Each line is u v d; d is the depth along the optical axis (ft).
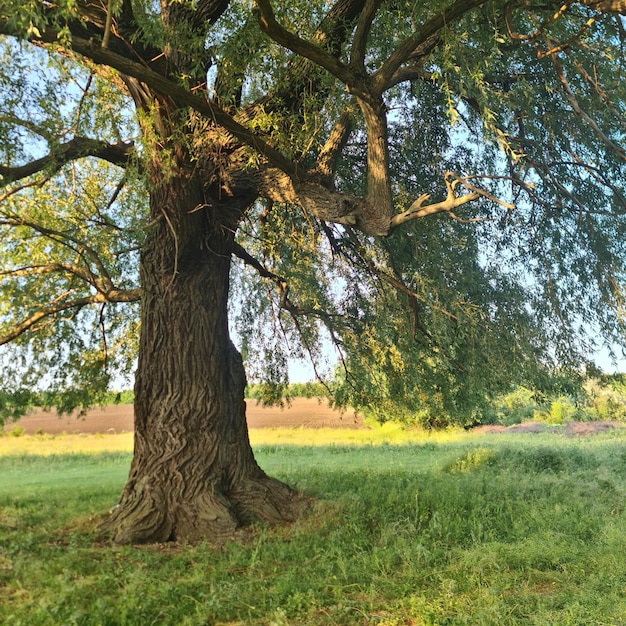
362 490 33.42
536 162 29.58
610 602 15.87
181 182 27.04
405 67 29.25
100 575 18.21
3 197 26.81
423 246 33.24
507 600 16.37
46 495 40.37
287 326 40.32
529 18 25.88
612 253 30.53
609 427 104.37
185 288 28.25
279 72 25.67
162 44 21.75
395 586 17.70
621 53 23.35
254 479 28.17
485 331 32.30
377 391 39.32
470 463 51.24
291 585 17.51
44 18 16.83
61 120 28.81
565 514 26.89
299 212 36.68
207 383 27.66
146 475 26.45
